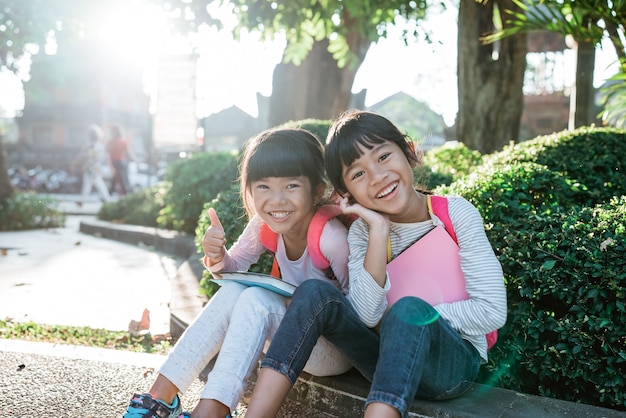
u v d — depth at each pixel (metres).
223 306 2.28
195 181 7.71
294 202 2.37
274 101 9.98
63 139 41.47
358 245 2.33
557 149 4.39
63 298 4.93
